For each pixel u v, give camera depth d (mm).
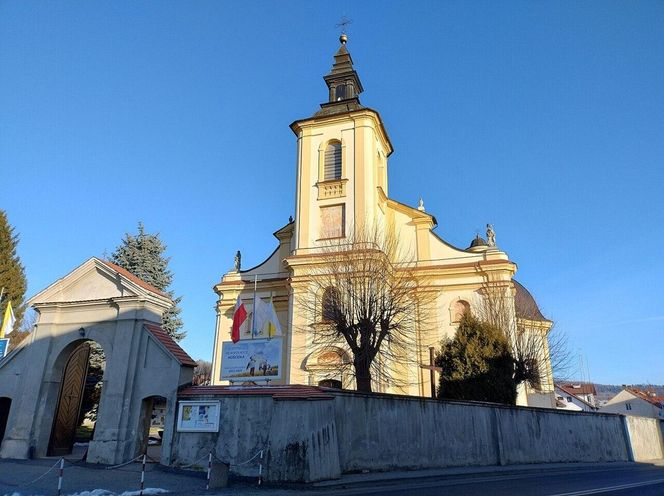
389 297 24266
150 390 17047
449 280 31922
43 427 18391
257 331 20656
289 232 35250
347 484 13969
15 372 19422
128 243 42344
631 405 78000
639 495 11719
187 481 13875
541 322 38375
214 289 35219
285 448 14188
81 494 11711
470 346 25375
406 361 28141
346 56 38375
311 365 27469
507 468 20125
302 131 34156
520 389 29375
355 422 16609
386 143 36938
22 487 12789
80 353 20406
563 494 11820
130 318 18266
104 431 17000
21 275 41750
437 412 19781
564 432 26250
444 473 17219
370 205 31016
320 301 27719
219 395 15734
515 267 31453
